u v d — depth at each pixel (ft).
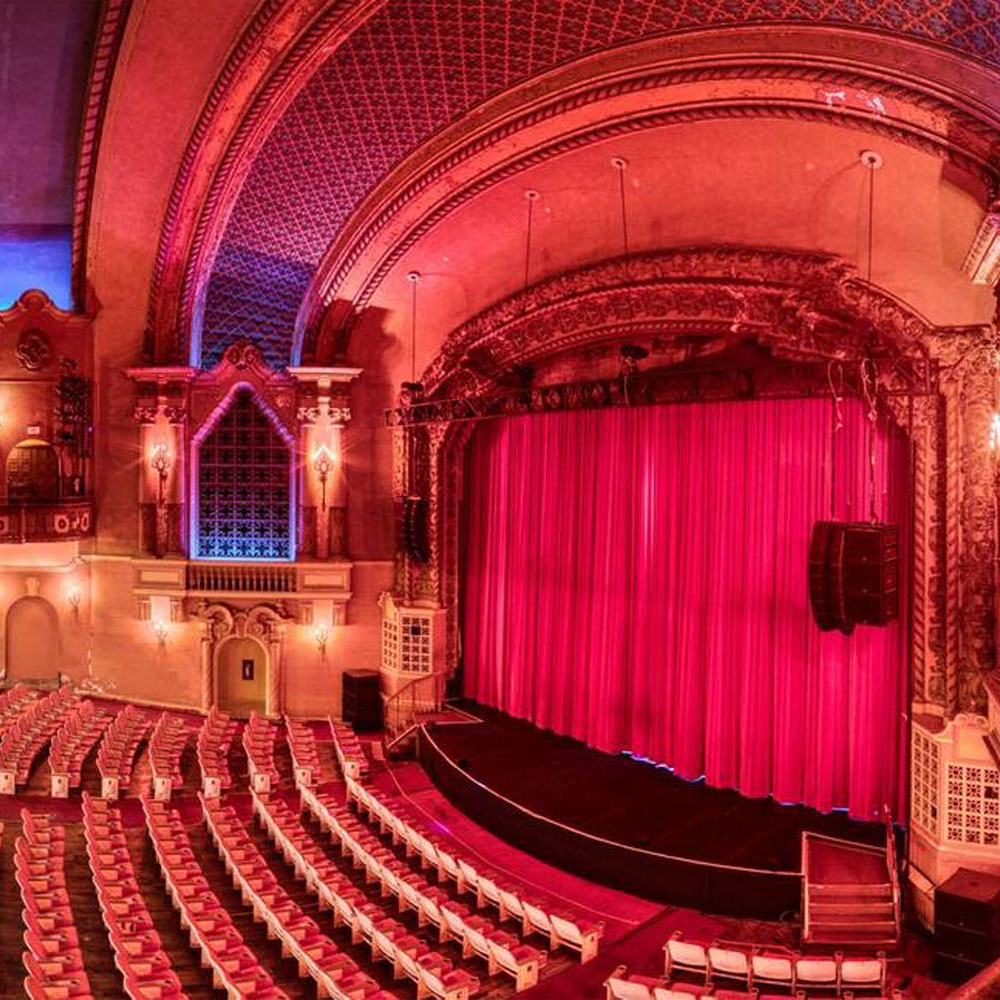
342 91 62.59
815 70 46.98
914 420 50.03
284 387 80.48
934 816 48.21
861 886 48.19
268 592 80.23
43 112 71.77
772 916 49.03
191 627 81.05
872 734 55.93
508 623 76.59
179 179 71.26
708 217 59.57
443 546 78.59
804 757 59.11
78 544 82.79
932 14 40.88
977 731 47.14
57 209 79.51
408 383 75.87
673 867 51.06
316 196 71.36
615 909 50.65
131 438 81.87
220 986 38.83
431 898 47.16
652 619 66.69
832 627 47.88
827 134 50.83
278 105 63.67
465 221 70.18
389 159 67.77
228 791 65.10
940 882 47.26
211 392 80.79
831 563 46.78
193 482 81.25
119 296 80.94
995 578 46.96
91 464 82.38
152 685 82.12
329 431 79.36
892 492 54.85
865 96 46.50
